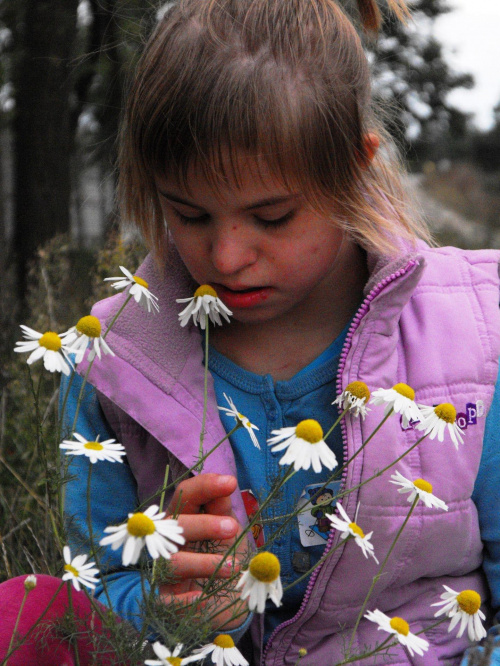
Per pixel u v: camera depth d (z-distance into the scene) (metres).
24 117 6.33
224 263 1.17
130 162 1.36
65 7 6.15
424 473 1.34
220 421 1.43
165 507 1.44
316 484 1.38
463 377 1.38
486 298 1.46
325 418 1.43
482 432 1.37
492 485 1.40
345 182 1.25
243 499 1.42
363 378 1.34
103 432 1.49
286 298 1.26
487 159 28.27
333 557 1.30
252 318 1.29
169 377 1.40
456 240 8.82
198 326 1.50
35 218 6.30
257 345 1.48
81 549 1.25
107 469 1.47
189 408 1.39
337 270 1.45
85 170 7.75
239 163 1.13
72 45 6.26
